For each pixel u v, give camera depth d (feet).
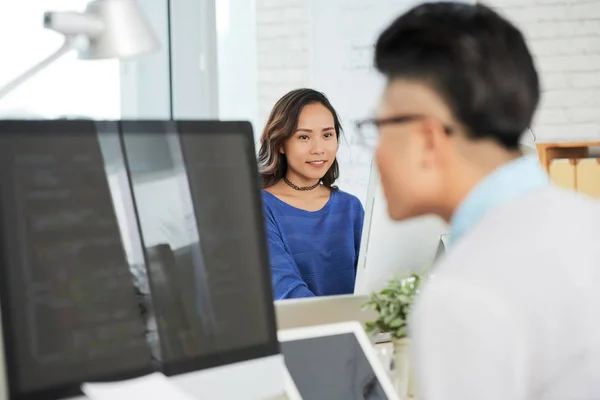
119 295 3.66
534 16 13.85
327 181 8.86
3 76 12.06
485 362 2.58
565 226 2.89
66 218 3.55
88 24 6.89
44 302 3.45
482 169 3.05
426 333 2.70
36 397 3.40
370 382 4.45
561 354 2.68
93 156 3.66
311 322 5.14
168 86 13.94
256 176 4.21
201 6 14.26
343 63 14.26
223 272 4.01
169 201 3.87
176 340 3.81
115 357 3.62
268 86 14.71
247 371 4.03
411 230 5.98
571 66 13.83
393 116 3.08
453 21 3.02
